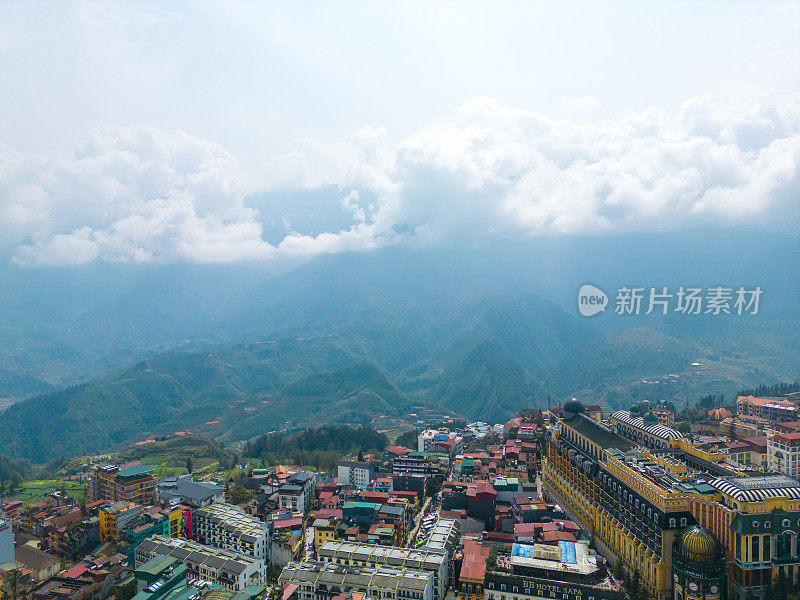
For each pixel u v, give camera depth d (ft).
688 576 625.82
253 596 641.40
